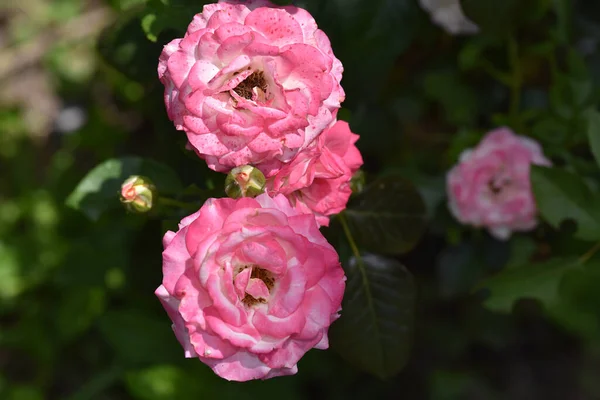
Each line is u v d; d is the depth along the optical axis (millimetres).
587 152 701
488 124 743
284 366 511
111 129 853
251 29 506
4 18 1000
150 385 761
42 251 849
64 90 953
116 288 799
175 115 513
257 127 504
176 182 593
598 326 794
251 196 514
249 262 509
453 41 743
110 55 601
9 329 880
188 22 565
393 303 590
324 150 529
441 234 724
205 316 502
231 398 771
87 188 590
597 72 724
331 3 617
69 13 968
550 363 974
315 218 532
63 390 900
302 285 505
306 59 505
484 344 939
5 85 1002
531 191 637
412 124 781
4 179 942
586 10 713
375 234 590
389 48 641
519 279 607
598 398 954
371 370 591
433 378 898
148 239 658
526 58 729
